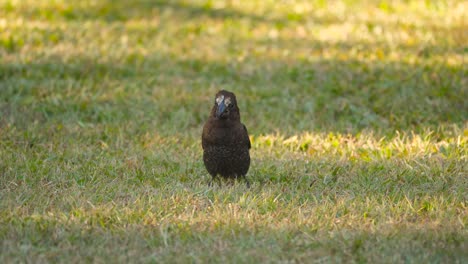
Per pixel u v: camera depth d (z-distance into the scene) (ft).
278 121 58.49
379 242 34.42
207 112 60.80
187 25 90.17
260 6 101.71
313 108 61.05
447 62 71.15
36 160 47.24
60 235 34.83
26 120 56.90
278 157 50.19
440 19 89.76
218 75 70.49
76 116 58.39
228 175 44.09
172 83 67.67
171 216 37.73
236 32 87.20
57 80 66.28
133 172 45.73
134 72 70.03
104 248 33.76
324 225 36.65
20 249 33.37
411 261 32.27
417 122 57.72
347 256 33.19
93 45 78.89
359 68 70.79
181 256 32.96
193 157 49.57
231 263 32.37
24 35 80.89
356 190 42.65
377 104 61.52
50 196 40.73
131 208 38.81
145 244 34.30
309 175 45.60
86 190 41.78
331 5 100.89
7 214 37.11
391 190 43.09
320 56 75.82
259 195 41.32
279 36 85.15
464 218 37.52
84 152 49.93
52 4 98.78
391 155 49.88
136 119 58.23
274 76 69.92
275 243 34.42
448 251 33.32
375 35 83.41
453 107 60.39
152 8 100.22
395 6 97.81
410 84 65.46
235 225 36.11
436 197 40.73
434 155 49.39
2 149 50.01
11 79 66.28
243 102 62.59
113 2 102.83
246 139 43.57
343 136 55.21
